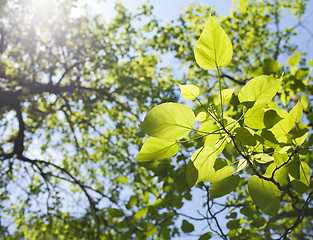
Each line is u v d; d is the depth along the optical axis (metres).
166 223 2.34
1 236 6.40
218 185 0.85
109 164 8.62
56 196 7.44
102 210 6.73
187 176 0.78
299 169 0.90
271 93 0.79
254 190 0.84
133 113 8.94
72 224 6.61
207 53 0.76
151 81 8.51
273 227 2.06
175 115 0.71
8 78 7.12
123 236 2.37
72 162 9.77
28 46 7.85
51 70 8.37
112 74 9.12
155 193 2.56
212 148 0.81
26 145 8.90
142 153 0.77
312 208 3.10
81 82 9.47
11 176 8.14
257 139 0.84
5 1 7.43
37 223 6.94
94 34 9.31
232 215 1.97
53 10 8.22
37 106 8.03
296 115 0.89
